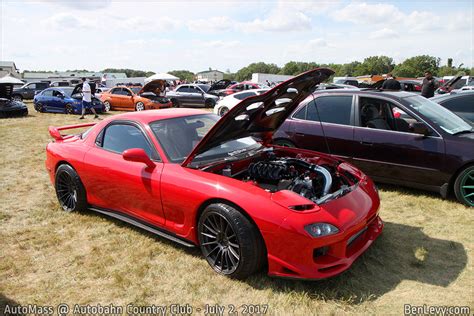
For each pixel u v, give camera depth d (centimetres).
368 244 327
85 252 372
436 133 468
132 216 396
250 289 303
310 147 567
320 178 367
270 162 387
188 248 373
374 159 512
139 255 361
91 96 1659
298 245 278
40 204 504
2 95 1534
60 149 461
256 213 289
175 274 329
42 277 332
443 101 721
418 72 9656
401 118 498
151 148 375
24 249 382
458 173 457
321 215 288
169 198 345
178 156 367
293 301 285
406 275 318
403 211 454
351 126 532
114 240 393
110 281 323
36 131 1152
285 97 382
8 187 583
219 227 318
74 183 444
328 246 288
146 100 1733
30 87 2750
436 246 367
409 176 488
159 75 3362
